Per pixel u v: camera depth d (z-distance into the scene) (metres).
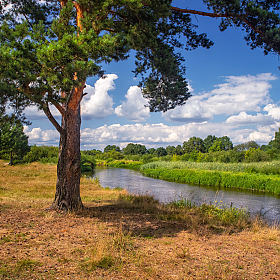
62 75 5.91
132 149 106.25
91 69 5.90
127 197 12.41
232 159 43.31
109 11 7.44
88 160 51.75
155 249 4.80
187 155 57.75
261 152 37.88
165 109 10.54
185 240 5.57
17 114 6.97
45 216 7.02
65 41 5.73
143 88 10.12
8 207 8.04
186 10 8.76
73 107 8.03
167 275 3.64
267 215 11.16
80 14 7.87
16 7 9.33
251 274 3.83
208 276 3.64
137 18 8.27
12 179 18.67
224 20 8.84
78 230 5.81
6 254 4.09
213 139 96.44
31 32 6.36
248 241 5.77
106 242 4.71
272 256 4.75
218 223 7.71
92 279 3.39
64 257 4.09
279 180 18.73
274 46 8.05
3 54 5.70
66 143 8.02
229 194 17.17
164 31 9.21
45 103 6.49
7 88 5.87
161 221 7.31
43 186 15.39
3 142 36.41
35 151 48.09
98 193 13.91
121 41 7.73
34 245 4.64
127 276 3.55
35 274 3.43
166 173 30.08
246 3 7.95
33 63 6.08
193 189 19.58
